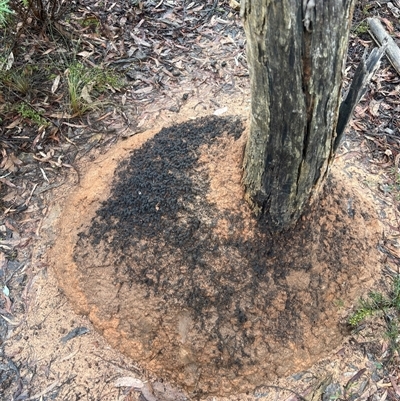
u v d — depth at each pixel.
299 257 1.39
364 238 1.53
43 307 1.49
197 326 1.35
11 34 2.20
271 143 1.18
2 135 1.92
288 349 1.37
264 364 1.36
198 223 1.39
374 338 1.43
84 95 2.04
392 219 1.70
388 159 1.91
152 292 1.38
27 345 1.42
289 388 1.35
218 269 1.37
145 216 1.45
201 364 1.35
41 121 1.95
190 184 1.44
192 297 1.36
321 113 1.10
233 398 1.34
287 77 1.03
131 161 1.59
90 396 1.33
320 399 1.33
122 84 2.15
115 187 1.55
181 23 2.45
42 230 1.66
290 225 1.36
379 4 2.55
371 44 2.38
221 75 2.22
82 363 1.38
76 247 1.51
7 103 1.99
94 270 1.46
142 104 2.07
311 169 1.22
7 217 1.70
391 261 1.58
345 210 1.51
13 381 1.36
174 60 2.28
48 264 1.57
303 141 1.14
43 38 2.24
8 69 2.07
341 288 1.44
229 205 1.39
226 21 2.46
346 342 1.42
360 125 2.03
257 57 1.04
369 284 1.49
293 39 0.96
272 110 1.11
